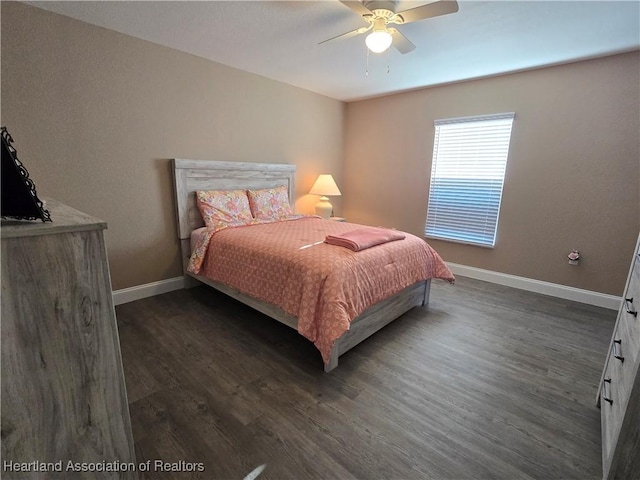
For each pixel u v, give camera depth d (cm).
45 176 233
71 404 98
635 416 113
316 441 145
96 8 216
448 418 160
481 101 355
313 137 438
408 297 276
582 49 265
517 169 339
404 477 128
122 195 276
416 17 188
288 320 217
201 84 310
